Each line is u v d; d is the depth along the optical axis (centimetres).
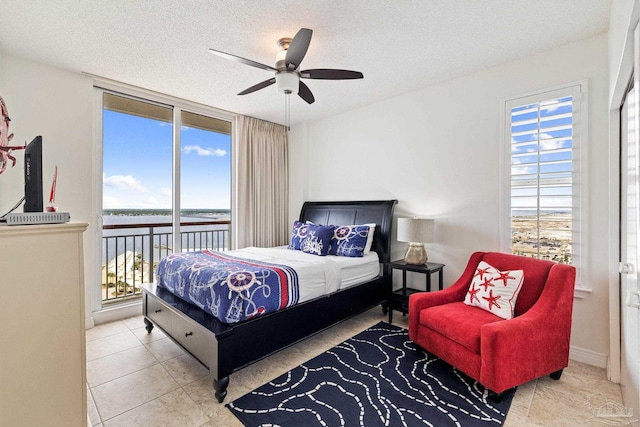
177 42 244
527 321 192
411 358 241
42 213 117
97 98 317
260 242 448
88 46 250
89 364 232
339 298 283
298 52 205
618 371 209
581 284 238
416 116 347
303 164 470
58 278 115
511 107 276
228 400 190
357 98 370
